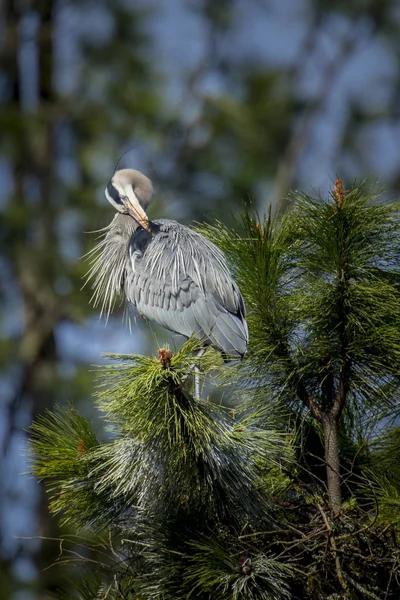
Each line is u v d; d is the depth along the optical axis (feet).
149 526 29.32
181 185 87.76
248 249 32.35
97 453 29.27
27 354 80.48
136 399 26.84
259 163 90.94
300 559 28.60
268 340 32.09
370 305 31.27
